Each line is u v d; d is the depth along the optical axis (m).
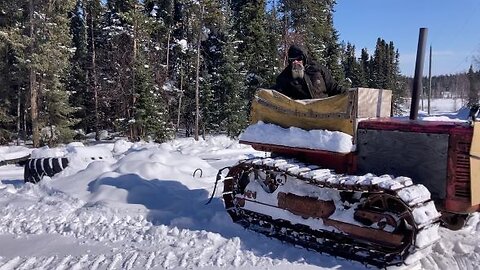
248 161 6.15
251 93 32.66
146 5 37.16
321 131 5.61
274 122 6.20
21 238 6.21
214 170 10.03
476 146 4.73
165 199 7.35
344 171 5.64
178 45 35.66
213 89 32.34
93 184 8.09
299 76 6.38
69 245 5.86
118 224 6.52
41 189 8.52
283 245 5.54
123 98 30.34
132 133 27.95
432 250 5.20
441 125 4.95
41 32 25.53
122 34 32.31
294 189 5.73
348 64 54.34
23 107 29.73
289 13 34.06
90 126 35.19
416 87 5.84
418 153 5.02
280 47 33.78
